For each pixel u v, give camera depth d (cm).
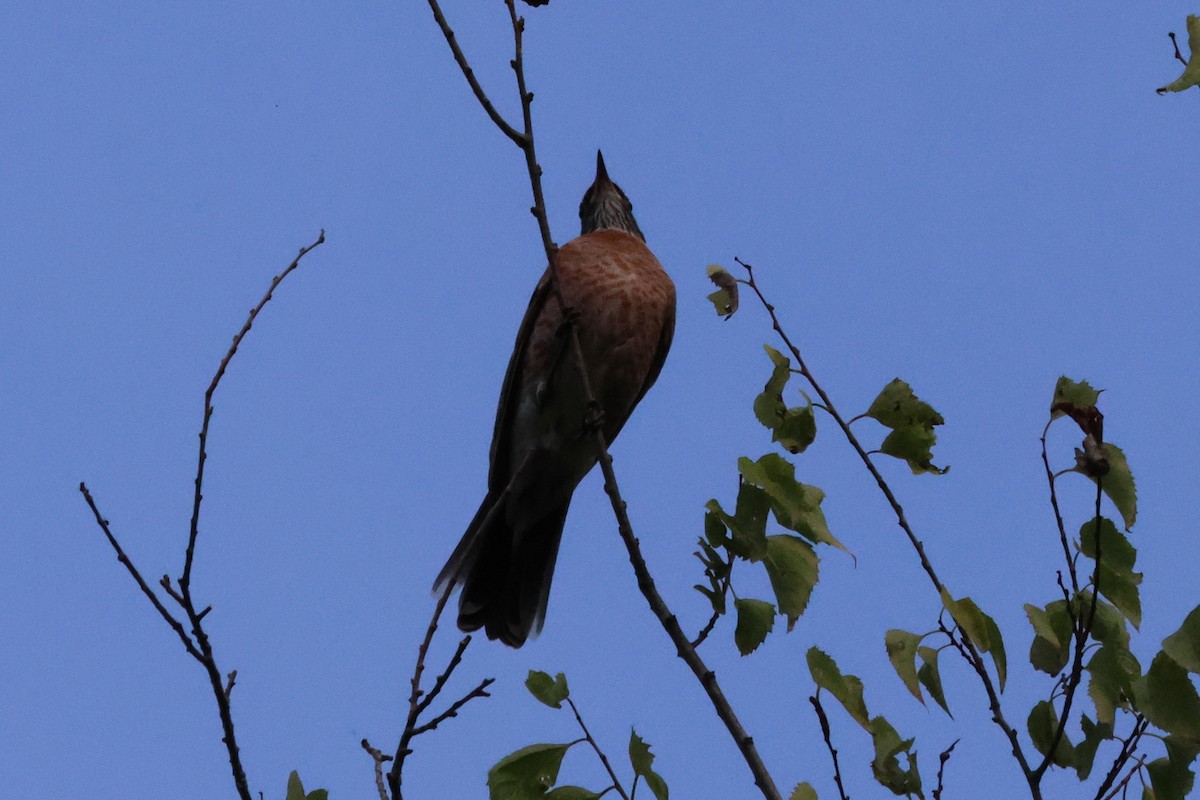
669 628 771
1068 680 693
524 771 732
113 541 726
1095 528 691
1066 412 704
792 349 802
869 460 783
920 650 725
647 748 724
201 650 716
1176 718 656
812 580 751
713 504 769
